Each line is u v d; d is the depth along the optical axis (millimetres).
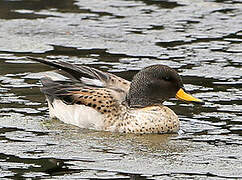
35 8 23078
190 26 21328
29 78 17141
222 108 15391
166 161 12828
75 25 21422
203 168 12492
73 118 14727
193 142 13805
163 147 13562
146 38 20250
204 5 23422
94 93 14711
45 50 19234
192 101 14633
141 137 14156
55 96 15000
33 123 14703
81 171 12289
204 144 13664
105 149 13422
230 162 12758
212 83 16828
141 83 14727
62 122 14906
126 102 14766
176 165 12633
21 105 15570
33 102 15766
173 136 14227
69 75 15523
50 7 23203
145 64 18109
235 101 15742
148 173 12242
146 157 13023
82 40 20109
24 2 23672
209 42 19906
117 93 14820
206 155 13109
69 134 14195
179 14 22469
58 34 20609
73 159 12844
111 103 14578
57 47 19484
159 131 14375
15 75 17328
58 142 13711
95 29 21062
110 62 18250
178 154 13172
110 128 14461
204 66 17984
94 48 19422
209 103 15664
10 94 16125
